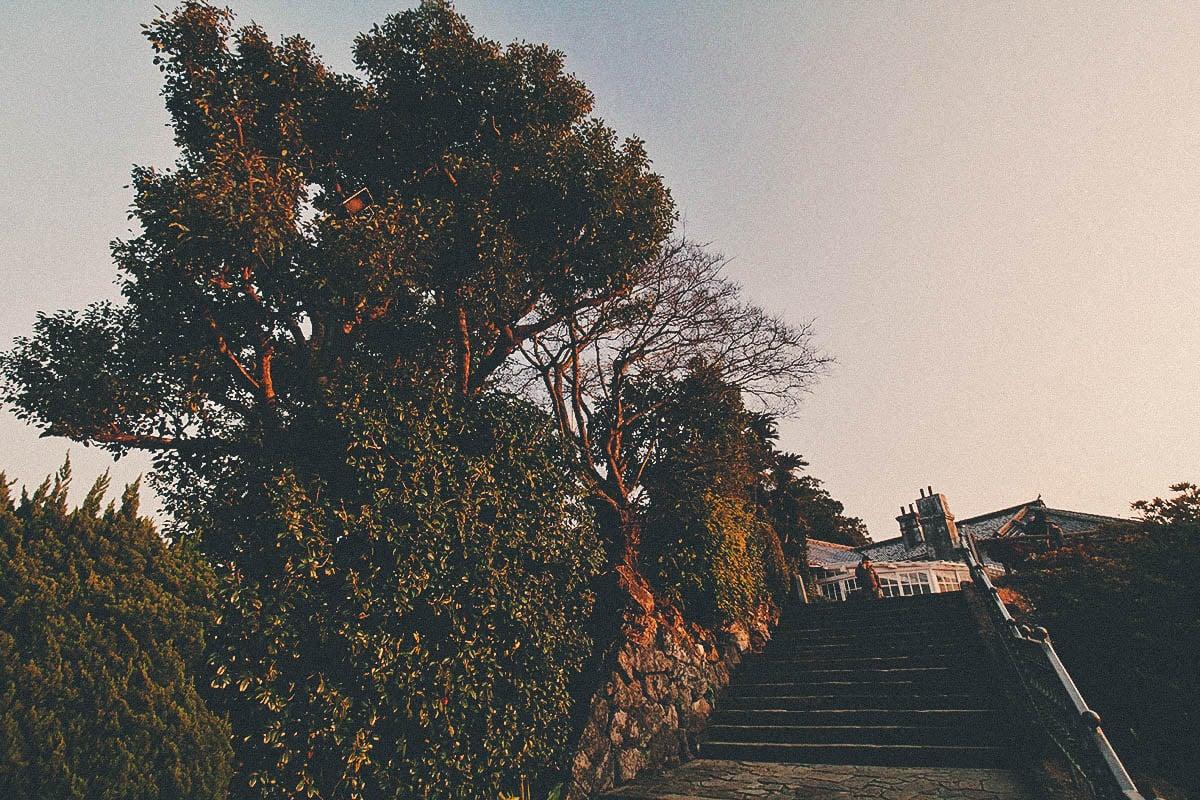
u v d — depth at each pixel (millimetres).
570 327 12641
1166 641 7777
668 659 10391
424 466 7195
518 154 9422
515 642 7438
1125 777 4211
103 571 4047
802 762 8695
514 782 7289
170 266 6812
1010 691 8742
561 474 9180
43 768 3117
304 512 6145
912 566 21609
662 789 7812
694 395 13609
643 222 10039
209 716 4137
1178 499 9195
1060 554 10797
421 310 8984
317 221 7188
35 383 6895
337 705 5676
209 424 7762
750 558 14836
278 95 8945
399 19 10086
